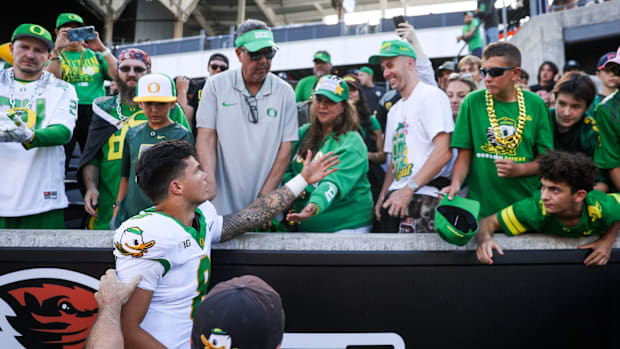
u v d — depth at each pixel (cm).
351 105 219
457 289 171
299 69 1276
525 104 195
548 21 837
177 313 133
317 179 175
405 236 172
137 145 194
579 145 211
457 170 201
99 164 246
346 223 212
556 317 171
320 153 210
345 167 200
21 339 166
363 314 170
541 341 171
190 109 276
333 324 171
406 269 171
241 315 73
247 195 211
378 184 292
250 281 84
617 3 774
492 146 196
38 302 166
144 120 236
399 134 232
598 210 165
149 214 132
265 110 211
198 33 1742
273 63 1283
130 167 196
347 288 170
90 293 165
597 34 798
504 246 172
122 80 245
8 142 189
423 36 1151
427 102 218
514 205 176
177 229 131
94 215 236
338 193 196
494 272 171
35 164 203
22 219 201
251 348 72
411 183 200
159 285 130
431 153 210
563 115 204
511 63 185
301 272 170
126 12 1349
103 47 282
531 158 195
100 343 108
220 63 344
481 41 516
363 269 170
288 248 170
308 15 1658
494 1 505
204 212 154
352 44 1203
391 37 1164
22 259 165
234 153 209
